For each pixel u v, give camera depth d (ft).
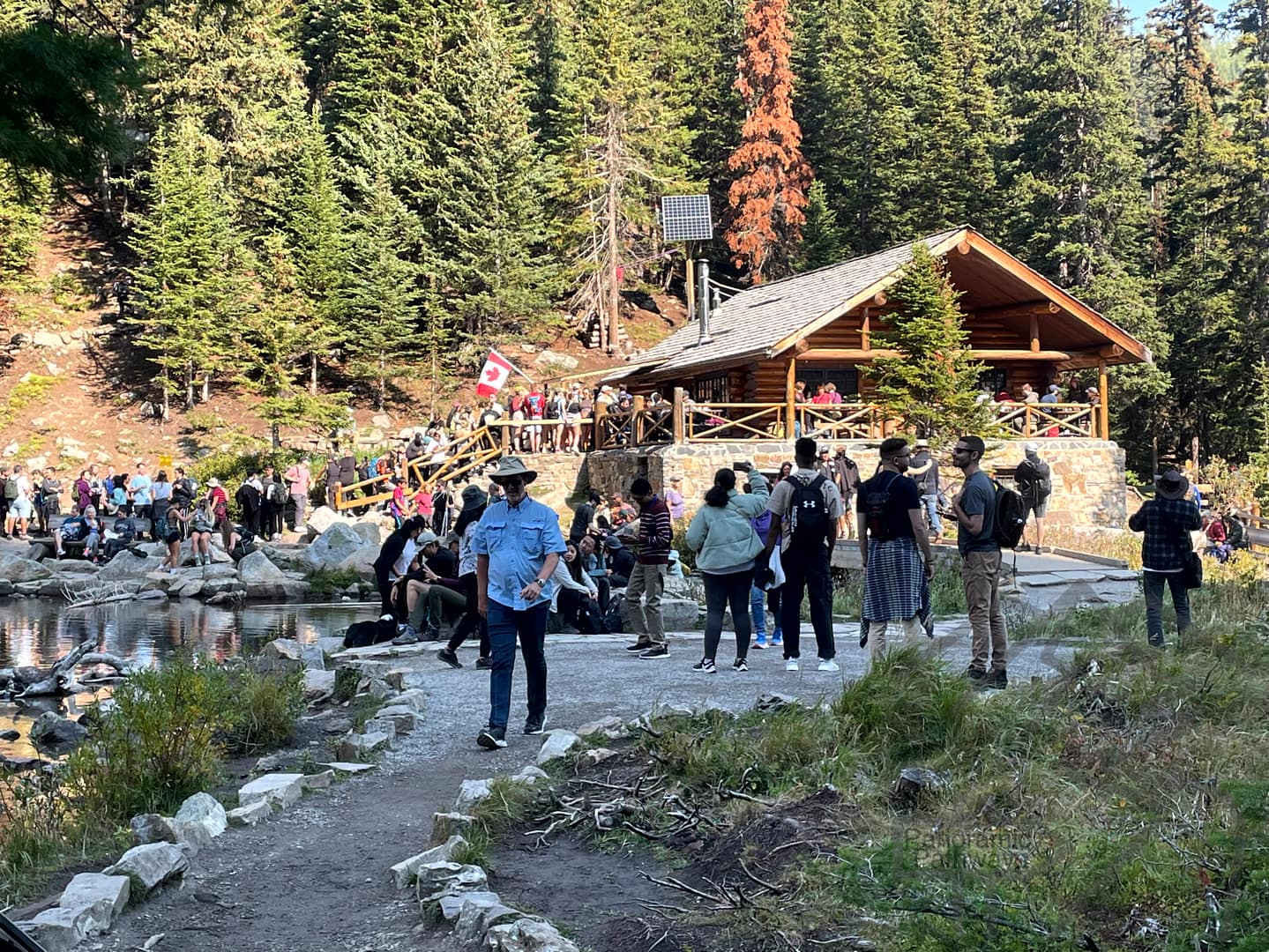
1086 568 59.31
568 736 24.73
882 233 182.70
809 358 90.79
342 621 65.26
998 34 218.38
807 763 20.75
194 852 19.69
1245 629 29.53
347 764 24.98
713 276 201.46
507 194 150.10
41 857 19.86
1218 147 166.81
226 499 94.22
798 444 33.42
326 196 139.33
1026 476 67.62
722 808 19.54
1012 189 159.12
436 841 19.63
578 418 112.27
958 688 21.58
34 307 142.00
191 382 132.26
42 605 73.46
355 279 138.51
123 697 25.77
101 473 122.11
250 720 28.73
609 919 15.85
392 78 159.74
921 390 81.71
